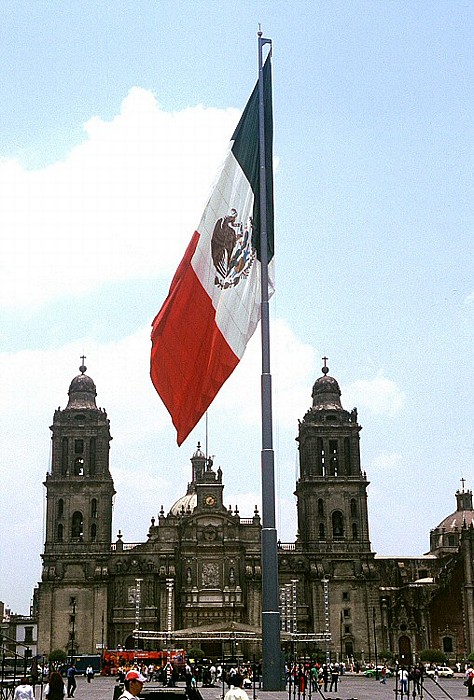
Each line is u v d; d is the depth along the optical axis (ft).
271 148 130.00
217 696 260.62
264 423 122.62
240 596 556.51
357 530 579.48
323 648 553.64
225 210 125.29
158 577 561.43
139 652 442.91
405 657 563.89
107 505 574.97
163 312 123.34
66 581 554.87
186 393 120.67
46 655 523.70
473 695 271.08
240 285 124.36
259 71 130.41
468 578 565.12
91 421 587.27
